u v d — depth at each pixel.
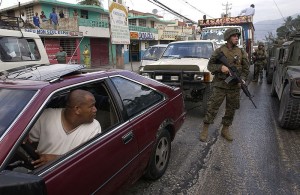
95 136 2.17
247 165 3.73
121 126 2.46
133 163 2.56
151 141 2.92
